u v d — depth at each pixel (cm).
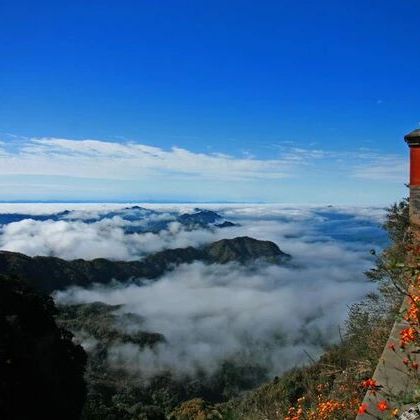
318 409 464
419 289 350
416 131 469
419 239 455
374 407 294
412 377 294
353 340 643
